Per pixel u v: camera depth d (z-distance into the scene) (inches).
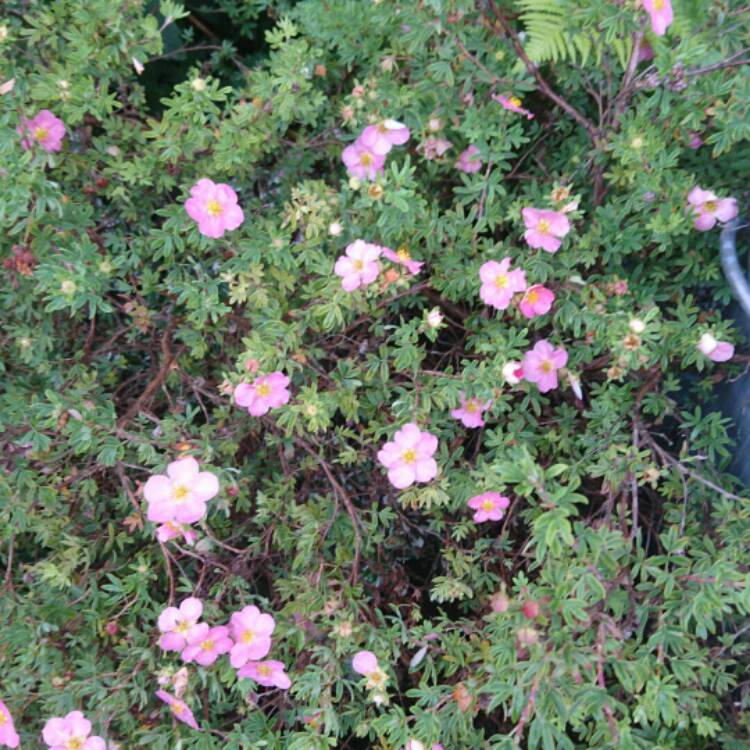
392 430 19.2
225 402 20.9
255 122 20.0
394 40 20.5
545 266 19.1
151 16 19.0
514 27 20.4
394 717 16.7
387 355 19.2
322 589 18.5
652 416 21.6
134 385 22.4
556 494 14.6
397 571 20.2
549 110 22.0
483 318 20.4
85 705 18.3
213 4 27.6
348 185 19.8
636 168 18.3
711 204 18.3
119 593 19.5
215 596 19.1
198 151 20.5
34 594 18.8
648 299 19.5
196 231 19.4
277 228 20.9
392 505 20.7
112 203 21.5
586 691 15.0
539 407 19.3
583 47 18.3
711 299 21.6
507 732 18.7
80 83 19.0
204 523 18.6
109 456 18.5
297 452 21.3
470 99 19.8
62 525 19.4
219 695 18.1
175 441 19.1
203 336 20.4
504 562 19.2
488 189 19.8
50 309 18.3
